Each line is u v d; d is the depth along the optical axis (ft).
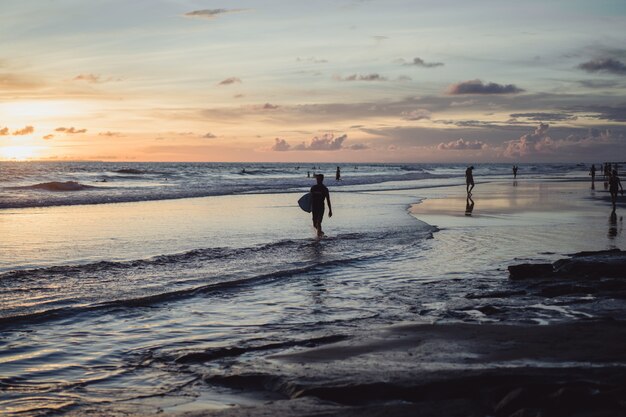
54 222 67.41
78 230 59.62
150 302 29.45
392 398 16.38
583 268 35.01
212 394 17.49
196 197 117.19
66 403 16.71
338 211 85.51
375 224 67.26
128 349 22.09
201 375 19.16
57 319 26.11
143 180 209.15
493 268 39.45
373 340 22.24
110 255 43.96
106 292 31.01
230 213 80.53
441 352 20.27
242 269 38.19
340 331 24.09
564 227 64.18
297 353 20.72
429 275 37.06
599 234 57.67
